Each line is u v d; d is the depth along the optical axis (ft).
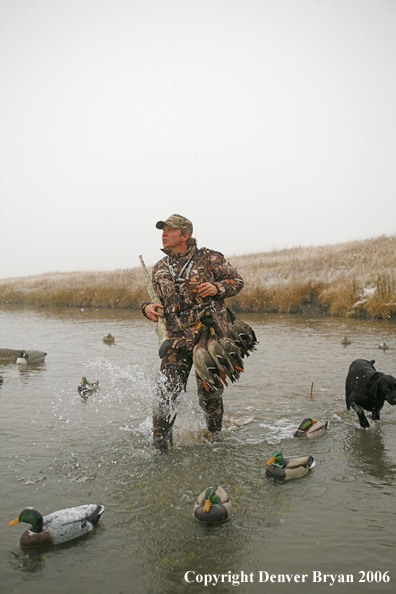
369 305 60.03
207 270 15.21
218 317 15.12
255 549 9.53
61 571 9.01
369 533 10.02
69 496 11.92
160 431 14.79
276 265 86.84
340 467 13.56
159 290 15.23
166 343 14.37
